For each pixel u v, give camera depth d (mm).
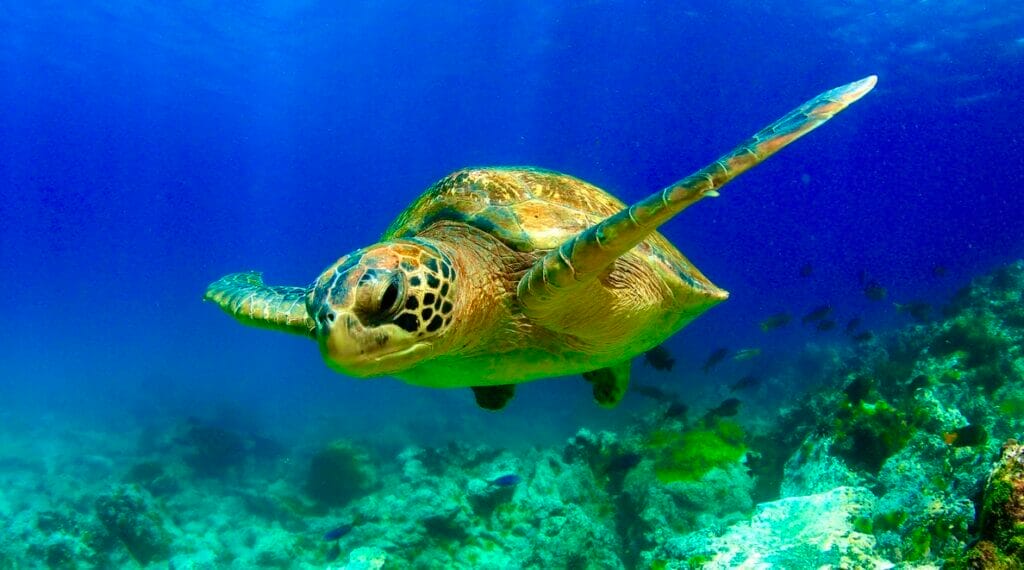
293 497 14789
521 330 4152
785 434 11219
